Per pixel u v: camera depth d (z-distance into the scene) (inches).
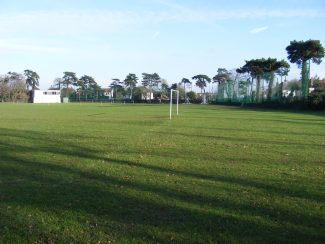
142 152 519.5
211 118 1338.6
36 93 5423.2
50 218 246.4
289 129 919.0
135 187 324.5
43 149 537.0
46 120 1183.6
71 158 463.8
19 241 212.2
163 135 745.6
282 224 240.2
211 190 317.7
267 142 650.8
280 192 316.5
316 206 278.5
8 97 5255.9
